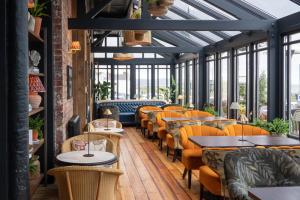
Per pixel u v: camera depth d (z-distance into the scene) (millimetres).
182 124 6430
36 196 4207
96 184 2752
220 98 10242
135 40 6156
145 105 12641
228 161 2750
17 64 2191
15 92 2191
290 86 6551
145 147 8367
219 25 6844
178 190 4875
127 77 16406
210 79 10984
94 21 6598
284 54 6668
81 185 2744
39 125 4031
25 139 2254
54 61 4797
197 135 5289
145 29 6652
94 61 15047
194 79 12758
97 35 14367
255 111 7949
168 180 5398
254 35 7629
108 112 6691
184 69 14219
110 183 2844
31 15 3711
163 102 13781
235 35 8664
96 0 9656
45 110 4461
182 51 11328
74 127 5395
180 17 9688
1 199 2176
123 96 16406
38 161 4242
